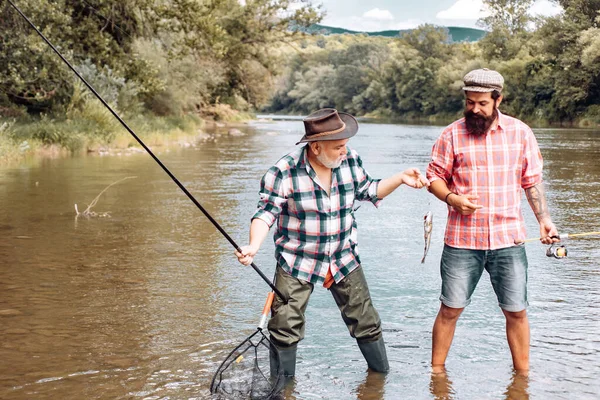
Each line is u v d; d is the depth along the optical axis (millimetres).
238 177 15242
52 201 11312
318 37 45750
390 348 4727
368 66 119562
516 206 4199
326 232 4055
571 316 5324
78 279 6492
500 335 4969
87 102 23984
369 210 10898
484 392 3996
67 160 18812
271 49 48438
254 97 52969
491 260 4230
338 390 4035
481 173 4141
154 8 27141
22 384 4098
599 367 4352
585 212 10336
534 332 4973
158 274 6684
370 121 76250
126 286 6254
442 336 4359
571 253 7539
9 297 5898
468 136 4160
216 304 5707
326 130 3855
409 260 7289
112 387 4059
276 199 4012
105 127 23641
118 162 18406
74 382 4133
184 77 39094
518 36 74000
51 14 21875
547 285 6207
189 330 5062
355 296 4211
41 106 24359
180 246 7949
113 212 10297
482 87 4039
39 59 22203
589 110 55031
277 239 4188
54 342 4816
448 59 92750
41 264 7070
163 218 9812
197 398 3908
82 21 26188
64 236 8492
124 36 28609
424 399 3906
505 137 4145
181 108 37969
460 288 4266
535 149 4203
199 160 19719
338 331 5082
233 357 4359
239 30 44125
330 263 4113
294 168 4008
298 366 4410
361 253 7637
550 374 4250
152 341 4832
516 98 61812
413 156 21672
